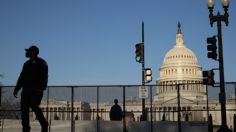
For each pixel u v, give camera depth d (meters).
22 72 14.48
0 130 26.53
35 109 14.29
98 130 26.22
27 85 14.23
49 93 27.31
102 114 27.62
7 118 26.61
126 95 27.16
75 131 26.38
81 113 27.23
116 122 26.17
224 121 26.48
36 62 14.53
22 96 14.24
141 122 25.72
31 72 14.35
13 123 26.48
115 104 26.92
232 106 27.42
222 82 27.33
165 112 27.91
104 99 27.20
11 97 26.94
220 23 29.17
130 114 26.75
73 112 26.95
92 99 27.25
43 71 14.42
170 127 25.48
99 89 27.31
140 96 27.14
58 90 27.33
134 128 25.80
